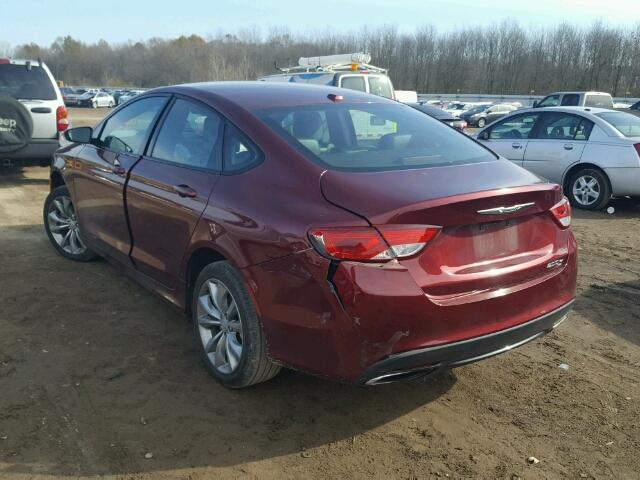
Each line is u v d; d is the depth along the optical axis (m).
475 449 3.07
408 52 82.75
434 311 2.81
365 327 2.74
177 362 3.83
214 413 3.30
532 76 78.94
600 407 3.49
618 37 73.44
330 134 3.61
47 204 5.81
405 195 2.89
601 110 9.44
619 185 8.68
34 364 3.73
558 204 3.40
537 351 4.18
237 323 3.38
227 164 3.54
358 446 3.07
